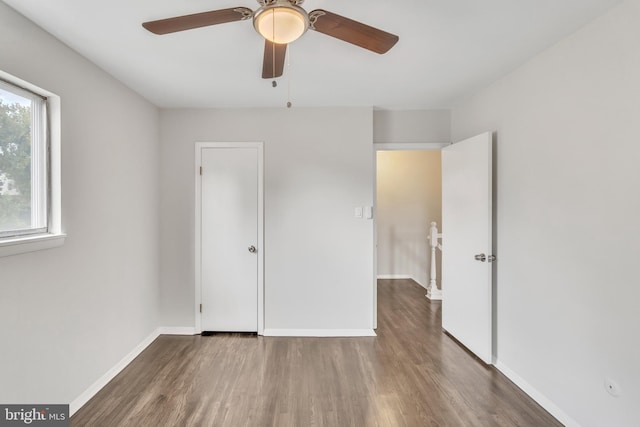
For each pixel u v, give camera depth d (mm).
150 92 2828
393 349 2912
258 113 3256
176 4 1605
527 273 2250
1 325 1567
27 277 1699
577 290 1837
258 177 3262
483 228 2619
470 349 2844
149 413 2000
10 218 1703
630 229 1546
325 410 2031
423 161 5750
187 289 3289
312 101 3098
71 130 2031
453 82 2656
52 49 1882
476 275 2729
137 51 2094
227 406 2070
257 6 1631
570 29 1840
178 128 3258
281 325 3270
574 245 1859
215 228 3277
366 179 3262
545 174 2086
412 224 5742
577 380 1835
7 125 1687
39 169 1877
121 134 2594
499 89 2572
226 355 2793
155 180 3176
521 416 1986
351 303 3268
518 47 2057
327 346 2980
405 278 5730
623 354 1579
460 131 3199
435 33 1893
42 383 1798
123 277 2611
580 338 1816
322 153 3248
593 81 1739
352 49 2092
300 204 3260
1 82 1655
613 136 1628
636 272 1521
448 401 2131
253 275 3275
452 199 3154
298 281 3262
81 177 2119
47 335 1831
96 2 1579
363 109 3252
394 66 2350
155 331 3182
